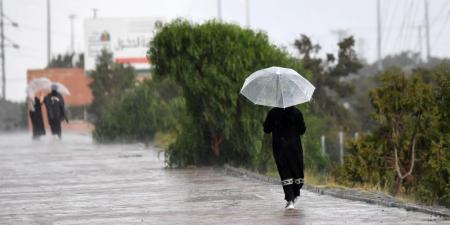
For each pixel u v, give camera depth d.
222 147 54.62
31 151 76.25
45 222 31.19
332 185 42.16
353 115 130.12
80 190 42.22
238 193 38.94
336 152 95.94
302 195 37.41
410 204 33.44
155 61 56.06
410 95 55.38
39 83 102.50
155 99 89.06
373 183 53.72
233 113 53.53
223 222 29.92
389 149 55.44
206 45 54.38
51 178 49.16
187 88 54.66
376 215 30.67
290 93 33.12
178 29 55.09
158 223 30.17
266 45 55.47
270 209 33.06
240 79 53.47
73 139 103.38
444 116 55.31
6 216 33.16
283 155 32.97
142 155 67.50
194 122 54.59
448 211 30.66
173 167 54.41
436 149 52.16
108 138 88.88
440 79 55.88
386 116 55.81
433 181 51.09
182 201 36.47
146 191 40.94
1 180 48.34
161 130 88.06
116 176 49.44
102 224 30.27
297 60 57.94
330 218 30.14
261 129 53.31
